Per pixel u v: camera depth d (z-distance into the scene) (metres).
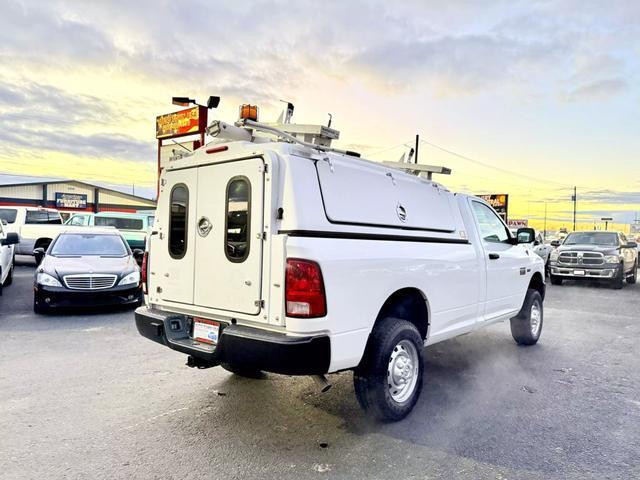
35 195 40.91
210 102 7.23
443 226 4.75
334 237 3.48
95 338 6.65
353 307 3.43
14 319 7.94
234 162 3.57
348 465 3.19
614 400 4.48
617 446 3.51
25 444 3.45
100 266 8.54
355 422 3.90
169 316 3.99
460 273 4.78
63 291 8.04
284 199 3.31
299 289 3.16
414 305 4.38
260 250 3.36
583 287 14.23
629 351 6.33
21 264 17.20
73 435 3.60
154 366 5.34
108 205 45.38
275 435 3.64
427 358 5.93
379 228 3.89
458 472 3.12
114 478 3.00
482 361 5.81
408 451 3.40
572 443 3.55
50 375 5.02
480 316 5.23
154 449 3.39
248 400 4.34
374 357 3.67
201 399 4.36
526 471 3.14
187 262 3.91
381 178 4.09
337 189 3.61
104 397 4.39
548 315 9.14
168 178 4.12
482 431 3.75
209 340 3.78
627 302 11.02
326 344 3.22
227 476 3.04
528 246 6.78
